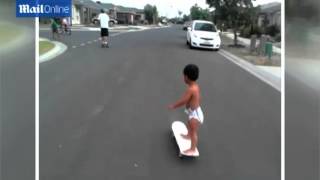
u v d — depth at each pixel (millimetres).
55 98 4266
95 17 33312
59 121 3496
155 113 3883
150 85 5227
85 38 13016
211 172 2586
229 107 4219
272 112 4027
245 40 15727
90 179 2439
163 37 16547
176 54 9211
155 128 3414
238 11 12891
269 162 2777
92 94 4566
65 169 2562
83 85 5031
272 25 16656
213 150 2957
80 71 6074
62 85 4965
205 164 2707
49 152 2816
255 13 13484
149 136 3207
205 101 4461
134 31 22281
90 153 2826
